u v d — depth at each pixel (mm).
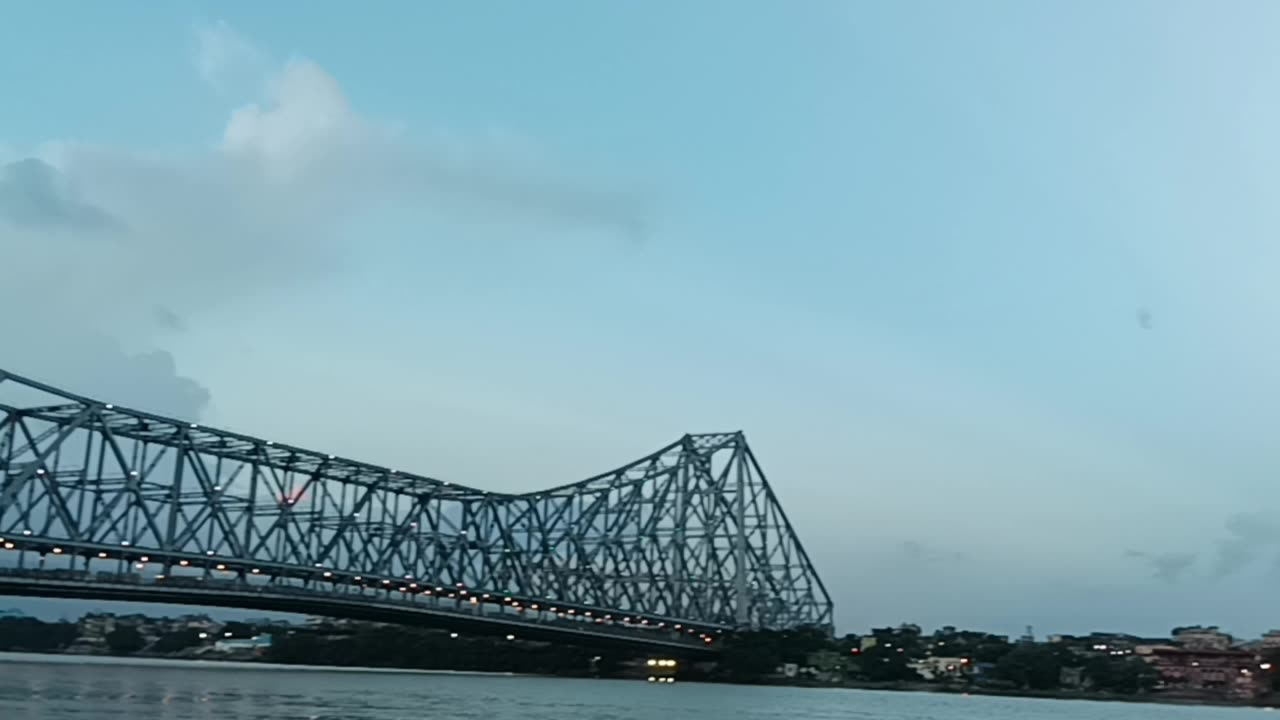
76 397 149125
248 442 173000
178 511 162000
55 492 144250
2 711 99375
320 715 109500
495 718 118500
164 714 102562
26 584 140625
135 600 159000
